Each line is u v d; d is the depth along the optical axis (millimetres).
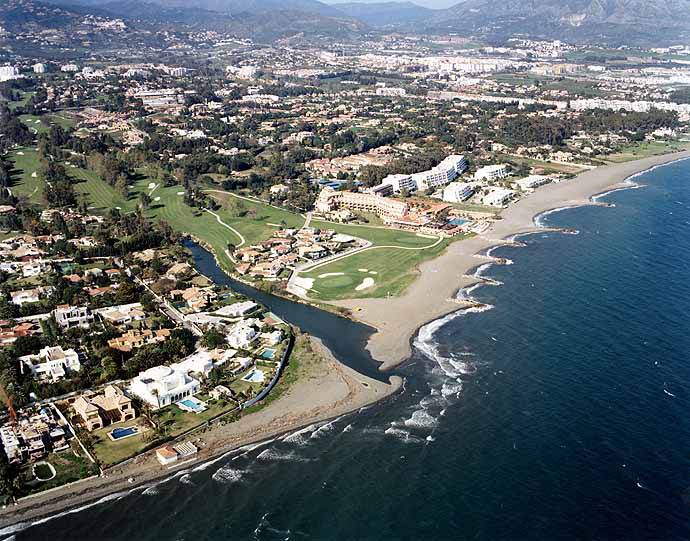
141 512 148250
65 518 145750
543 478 156750
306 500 152375
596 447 166375
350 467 162875
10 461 160375
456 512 148000
